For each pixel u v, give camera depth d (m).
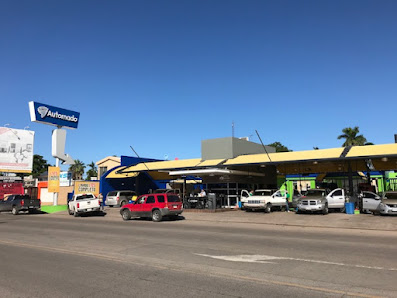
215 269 7.39
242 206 27.70
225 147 31.30
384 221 17.78
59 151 33.97
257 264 7.84
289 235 13.40
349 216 20.39
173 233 14.15
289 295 5.54
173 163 33.28
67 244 11.34
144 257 8.84
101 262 8.30
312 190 23.69
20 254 9.62
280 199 25.02
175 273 7.08
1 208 29.75
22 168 45.84
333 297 5.42
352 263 7.89
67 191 42.34
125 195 34.97
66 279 6.77
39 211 31.52
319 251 9.55
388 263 7.88
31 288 6.19
